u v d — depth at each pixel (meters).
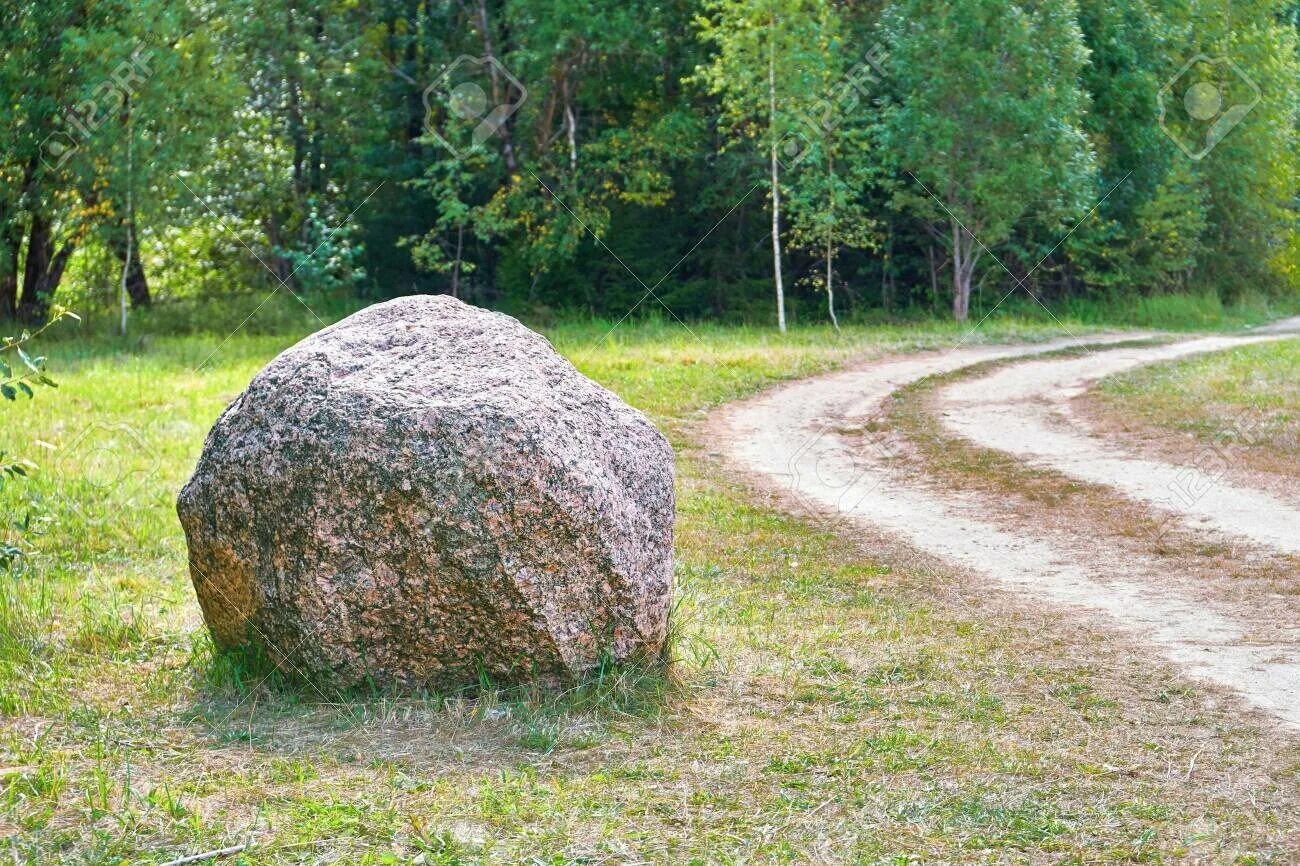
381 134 31.91
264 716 5.50
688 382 19.00
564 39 30.56
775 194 28.95
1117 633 7.44
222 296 30.75
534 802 4.65
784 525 10.77
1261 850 4.41
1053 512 11.12
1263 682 6.46
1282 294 40.94
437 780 4.83
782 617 7.70
